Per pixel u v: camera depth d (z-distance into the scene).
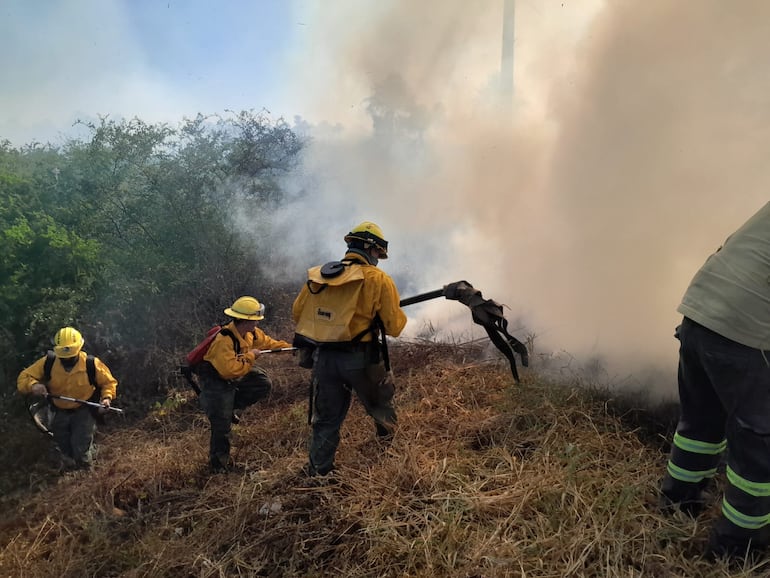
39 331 4.91
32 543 3.20
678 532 2.43
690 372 2.43
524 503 2.70
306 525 2.85
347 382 3.29
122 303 5.32
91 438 4.16
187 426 4.60
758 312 2.15
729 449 2.28
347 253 3.35
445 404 3.90
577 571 2.28
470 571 2.34
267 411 4.55
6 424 4.52
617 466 2.94
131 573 2.71
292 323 5.98
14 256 5.01
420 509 2.85
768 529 2.24
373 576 2.46
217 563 2.65
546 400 3.62
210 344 3.71
